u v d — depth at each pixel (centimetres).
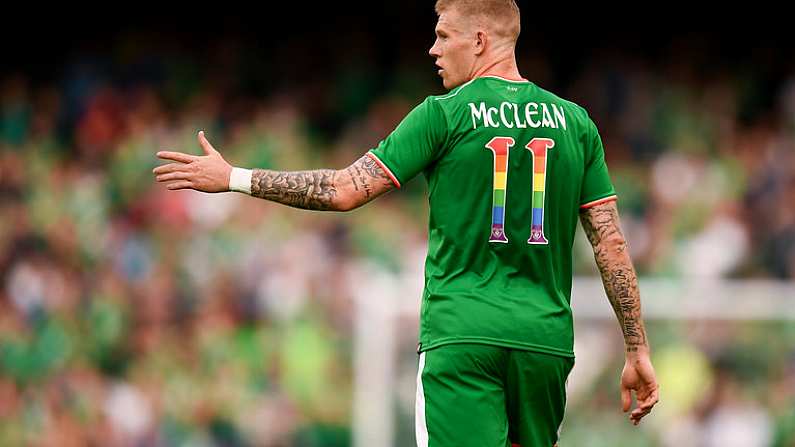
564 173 1695
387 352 3941
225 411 4688
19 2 7112
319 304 4916
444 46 1752
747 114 6562
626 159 6175
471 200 1673
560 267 1712
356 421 4028
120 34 7169
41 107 6322
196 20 7175
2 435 4931
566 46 7225
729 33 7200
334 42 6988
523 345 1666
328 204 1652
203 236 5262
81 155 6047
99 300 5172
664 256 5275
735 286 3978
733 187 5700
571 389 3744
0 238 5491
